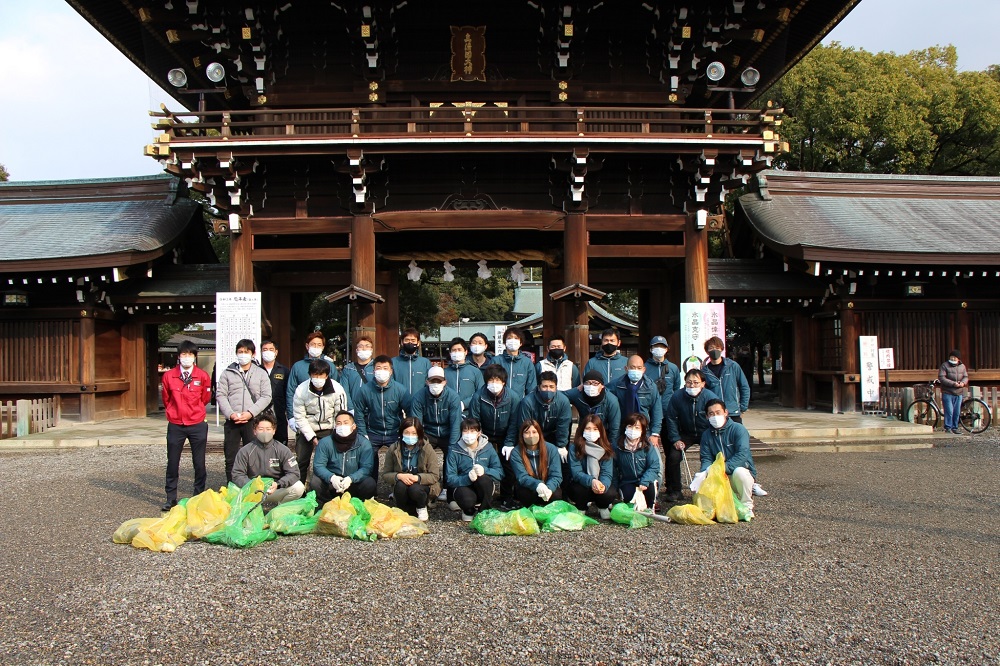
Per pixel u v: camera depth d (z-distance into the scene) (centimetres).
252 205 1538
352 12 1482
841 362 1750
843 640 450
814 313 1875
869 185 2073
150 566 620
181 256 1966
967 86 3094
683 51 1591
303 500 767
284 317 1842
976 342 1778
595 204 1559
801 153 3145
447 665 419
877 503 859
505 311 5188
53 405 1608
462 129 1562
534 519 727
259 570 604
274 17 1523
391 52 1573
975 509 823
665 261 1934
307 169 1532
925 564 608
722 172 1509
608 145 1427
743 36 1543
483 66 1571
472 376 890
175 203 1955
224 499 739
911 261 1638
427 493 783
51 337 1694
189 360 849
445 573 590
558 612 500
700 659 425
